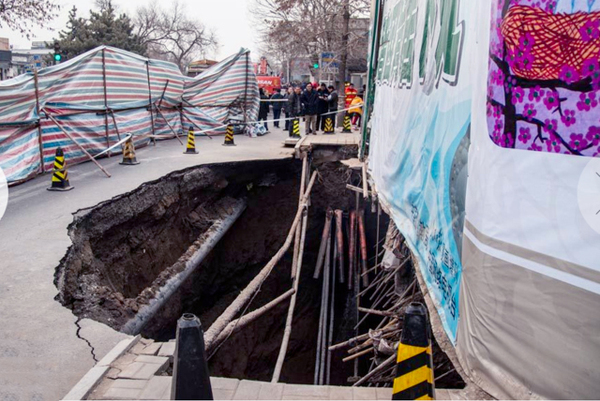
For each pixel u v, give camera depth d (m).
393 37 8.61
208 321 13.55
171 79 17.48
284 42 33.03
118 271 9.38
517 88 2.98
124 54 14.70
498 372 3.17
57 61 21.83
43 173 11.38
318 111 19.25
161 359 4.55
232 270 14.88
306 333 15.87
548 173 2.81
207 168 13.40
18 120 10.55
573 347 2.70
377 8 11.52
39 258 6.77
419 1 6.19
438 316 4.47
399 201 6.84
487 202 3.26
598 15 2.53
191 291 12.54
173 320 11.29
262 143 18.47
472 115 3.63
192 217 12.79
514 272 3.04
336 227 15.38
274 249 15.83
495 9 3.21
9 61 51.72
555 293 2.79
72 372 4.32
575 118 2.66
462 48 4.03
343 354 14.29
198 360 3.05
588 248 2.62
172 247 11.78
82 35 46.72
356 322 13.66
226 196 14.55
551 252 2.80
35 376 4.25
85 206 8.91
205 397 3.05
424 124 5.48
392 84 8.24
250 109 21.39
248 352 14.04
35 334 4.93
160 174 11.69
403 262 7.84
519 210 2.99
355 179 15.70
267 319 15.09
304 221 11.34
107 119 13.80
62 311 5.43
